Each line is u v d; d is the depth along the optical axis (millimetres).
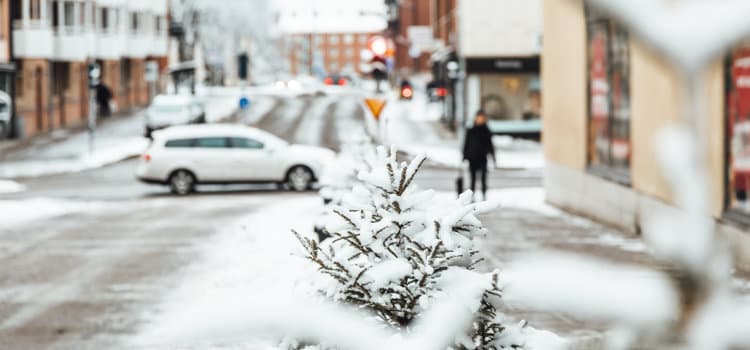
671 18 958
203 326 1913
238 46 116938
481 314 3854
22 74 51906
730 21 935
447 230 3916
